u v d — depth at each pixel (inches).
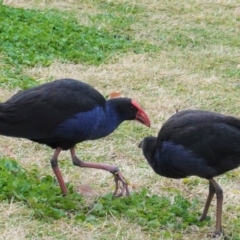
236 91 661.9
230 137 405.7
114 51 730.2
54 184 461.4
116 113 452.4
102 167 453.4
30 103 425.1
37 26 747.4
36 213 404.8
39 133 427.2
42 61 674.8
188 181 489.4
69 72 661.9
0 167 453.4
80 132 434.0
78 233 393.4
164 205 441.7
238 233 422.0
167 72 685.3
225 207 453.7
